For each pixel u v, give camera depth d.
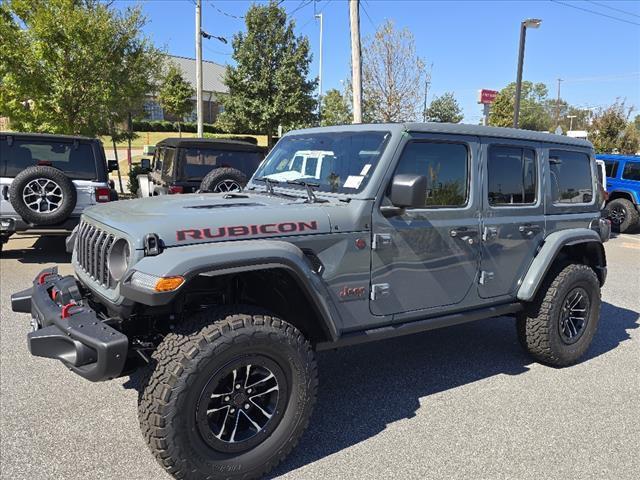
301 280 2.89
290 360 2.87
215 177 8.53
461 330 5.57
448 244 3.71
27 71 12.03
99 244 3.05
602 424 3.59
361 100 13.02
